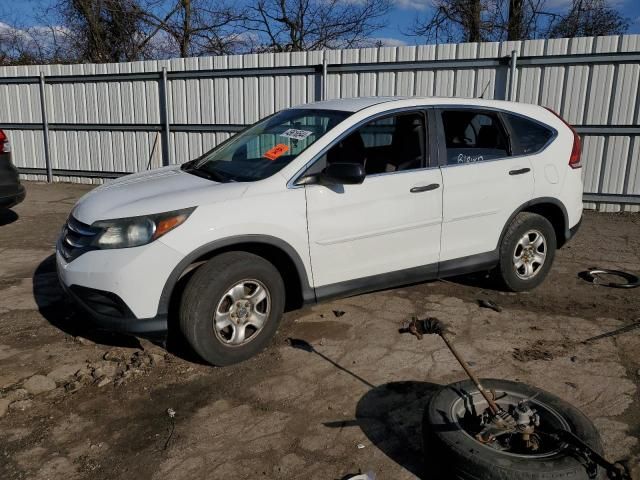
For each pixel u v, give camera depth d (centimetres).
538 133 525
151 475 294
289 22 2106
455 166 470
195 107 1121
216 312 385
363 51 983
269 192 398
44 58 2173
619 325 470
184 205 378
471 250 490
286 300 450
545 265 541
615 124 882
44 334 458
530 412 292
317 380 384
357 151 440
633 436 320
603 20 1692
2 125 1291
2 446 318
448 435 278
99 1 2075
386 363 406
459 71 940
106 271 368
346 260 430
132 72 1155
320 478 290
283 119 491
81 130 1230
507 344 435
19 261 659
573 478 253
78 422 340
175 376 389
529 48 898
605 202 917
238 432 329
